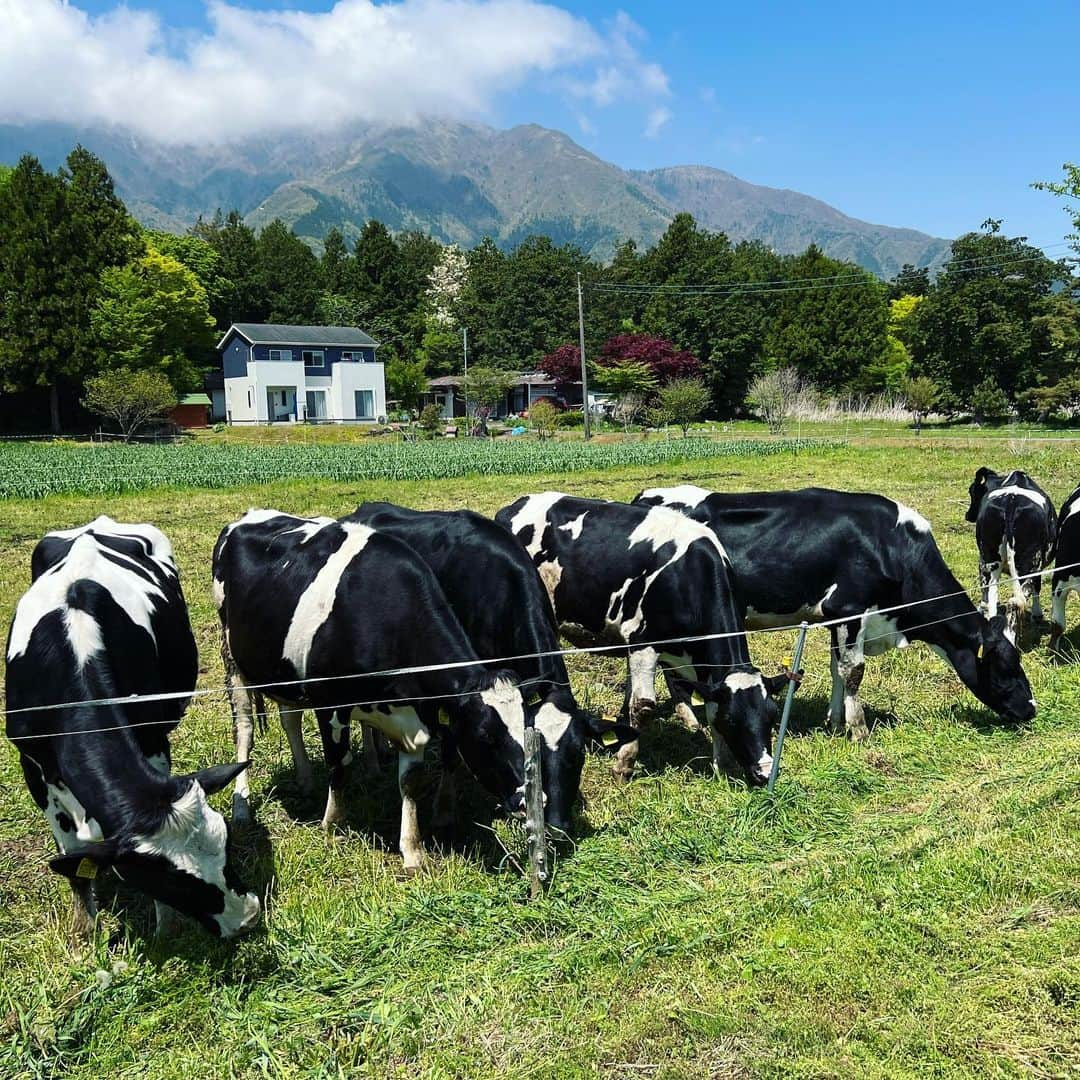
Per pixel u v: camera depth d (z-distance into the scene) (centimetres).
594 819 605
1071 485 2025
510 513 796
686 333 6456
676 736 775
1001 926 470
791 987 428
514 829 579
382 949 464
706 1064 387
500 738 524
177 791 411
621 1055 394
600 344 7319
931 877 510
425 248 10531
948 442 3688
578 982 438
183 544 1647
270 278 7875
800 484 2342
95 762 427
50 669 456
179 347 5644
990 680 736
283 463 3131
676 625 688
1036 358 4647
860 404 5791
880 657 946
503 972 446
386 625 554
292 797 657
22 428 5103
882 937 461
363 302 8106
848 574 736
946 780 654
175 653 572
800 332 6512
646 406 5838
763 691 629
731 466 2997
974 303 4634
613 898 504
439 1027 411
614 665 955
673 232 7350
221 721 789
